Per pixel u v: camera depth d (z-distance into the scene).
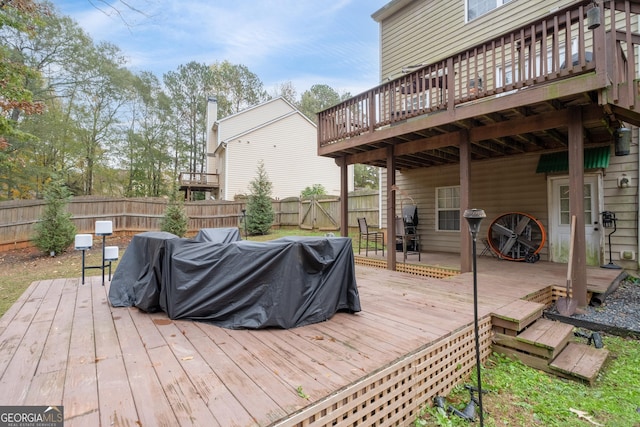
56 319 3.04
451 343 2.64
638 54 5.32
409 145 5.99
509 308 3.33
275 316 2.71
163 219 10.61
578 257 4.05
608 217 5.60
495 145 6.45
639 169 5.38
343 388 1.78
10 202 8.95
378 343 2.40
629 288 4.92
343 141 6.64
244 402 1.62
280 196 18.55
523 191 6.86
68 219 8.90
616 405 2.31
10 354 2.23
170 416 1.51
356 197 11.31
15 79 7.80
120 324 2.88
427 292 4.05
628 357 3.04
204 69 27.98
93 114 19.55
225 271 2.89
